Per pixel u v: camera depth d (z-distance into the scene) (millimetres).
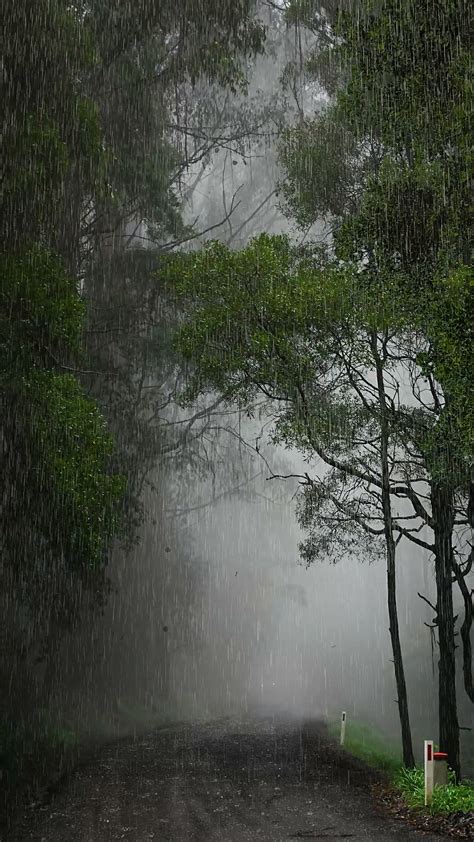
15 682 21047
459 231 15117
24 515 17094
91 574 20109
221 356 17000
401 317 15711
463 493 17891
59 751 18531
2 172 16812
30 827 11023
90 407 16859
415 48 15516
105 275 25672
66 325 16562
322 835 10391
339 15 17500
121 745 20344
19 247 17234
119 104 23438
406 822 11219
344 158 19422
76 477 15898
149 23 23516
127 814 11648
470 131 14539
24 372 16281
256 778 14641
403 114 15953
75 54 18266
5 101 17719
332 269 17531
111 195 20188
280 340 16016
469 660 18391
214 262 16859
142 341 25188
